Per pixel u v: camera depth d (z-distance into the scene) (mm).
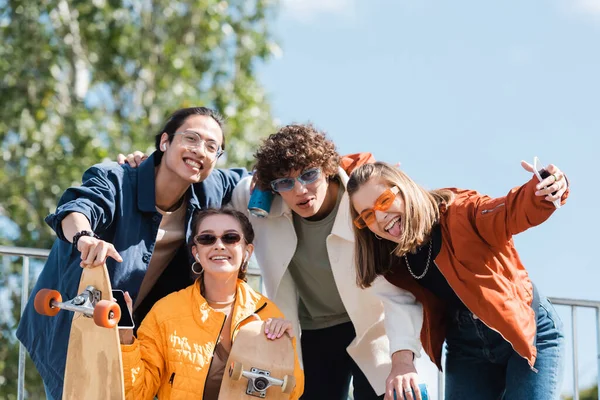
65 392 3787
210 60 14703
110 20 13867
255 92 14219
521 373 4004
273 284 4535
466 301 3932
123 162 4418
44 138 12734
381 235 4000
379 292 4246
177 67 13820
